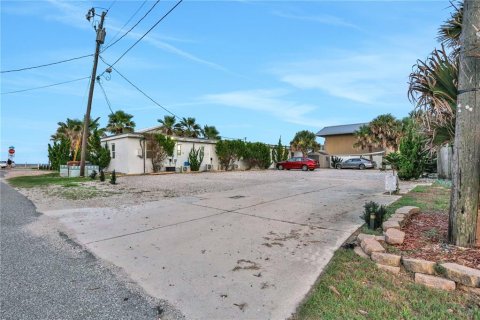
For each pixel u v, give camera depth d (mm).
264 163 31328
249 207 8258
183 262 4352
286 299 3244
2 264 4266
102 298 3307
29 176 23094
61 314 2969
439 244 4344
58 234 5859
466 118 4117
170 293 3426
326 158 39562
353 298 3236
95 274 3955
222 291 3457
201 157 26344
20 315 2941
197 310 3057
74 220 7039
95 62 18312
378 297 3240
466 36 4113
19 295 3354
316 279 3717
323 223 6426
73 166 19844
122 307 3117
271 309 3053
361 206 8234
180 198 10023
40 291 3457
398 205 7809
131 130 31516
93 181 16141
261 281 3697
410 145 15406
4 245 5145
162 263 4328
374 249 4281
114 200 9859
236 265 4215
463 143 4156
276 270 4020
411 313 2930
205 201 9344
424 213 6703
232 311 3029
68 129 37719
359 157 35656
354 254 4480
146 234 5809
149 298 3312
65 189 12891
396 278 3664
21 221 6961
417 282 3541
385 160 16203
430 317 2846
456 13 4824
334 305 3094
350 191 11516
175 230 6059
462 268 3418
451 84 4523
